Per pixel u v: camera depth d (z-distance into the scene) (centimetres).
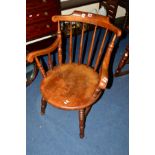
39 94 237
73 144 194
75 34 322
